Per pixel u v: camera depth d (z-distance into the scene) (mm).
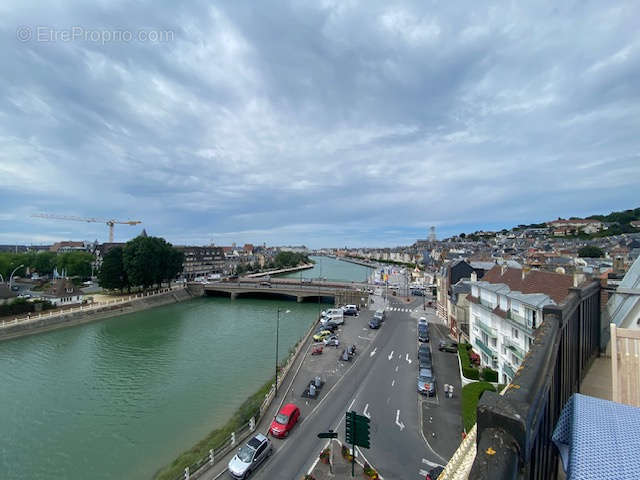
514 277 33438
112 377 36750
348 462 21125
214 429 26547
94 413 29172
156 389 33781
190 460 21375
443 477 3873
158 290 89375
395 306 75062
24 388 34062
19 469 22359
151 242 83938
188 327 59625
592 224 172000
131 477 21531
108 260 80938
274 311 76438
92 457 23469
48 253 116188
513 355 27406
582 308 8438
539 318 23109
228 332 56188
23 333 51750
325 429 24797
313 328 53781
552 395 3998
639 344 6594
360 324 58031
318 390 31031
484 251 116062
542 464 3148
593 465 2869
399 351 42875
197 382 35375
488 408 2562
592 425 3377
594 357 10125
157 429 26766
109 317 66625
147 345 48281
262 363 40906
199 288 97562
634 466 2738
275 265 196875
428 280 101562
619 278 23562
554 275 27344
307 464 20969
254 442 21453
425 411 27422
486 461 2160
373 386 32094
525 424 2297
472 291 38719
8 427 27078
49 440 25422
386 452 22156
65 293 68125
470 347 39656
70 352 45094
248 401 29625
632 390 6520
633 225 155000
